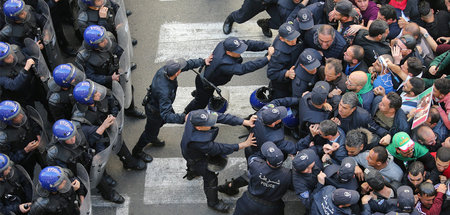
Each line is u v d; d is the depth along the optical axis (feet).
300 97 23.03
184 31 31.99
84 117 21.66
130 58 27.27
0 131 21.33
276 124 21.01
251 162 20.45
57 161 20.33
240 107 27.84
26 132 21.81
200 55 30.55
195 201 24.12
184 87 28.89
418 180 19.17
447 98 22.00
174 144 26.37
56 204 19.39
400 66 23.20
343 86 22.35
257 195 20.44
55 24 29.63
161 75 22.50
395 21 25.41
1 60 23.00
